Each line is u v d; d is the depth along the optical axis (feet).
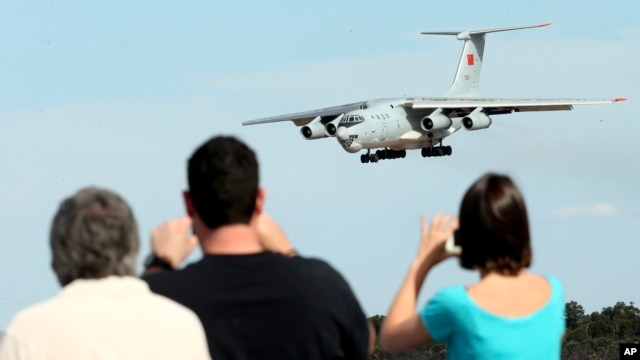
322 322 52.06
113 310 45.09
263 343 51.85
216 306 51.75
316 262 53.88
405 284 54.49
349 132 533.55
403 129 568.00
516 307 52.70
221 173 51.55
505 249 53.01
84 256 45.32
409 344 53.26
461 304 52.06
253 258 52.54
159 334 45.14
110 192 46.93
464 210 53.42
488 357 51.85
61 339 44.09
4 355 44.14
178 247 53.31
